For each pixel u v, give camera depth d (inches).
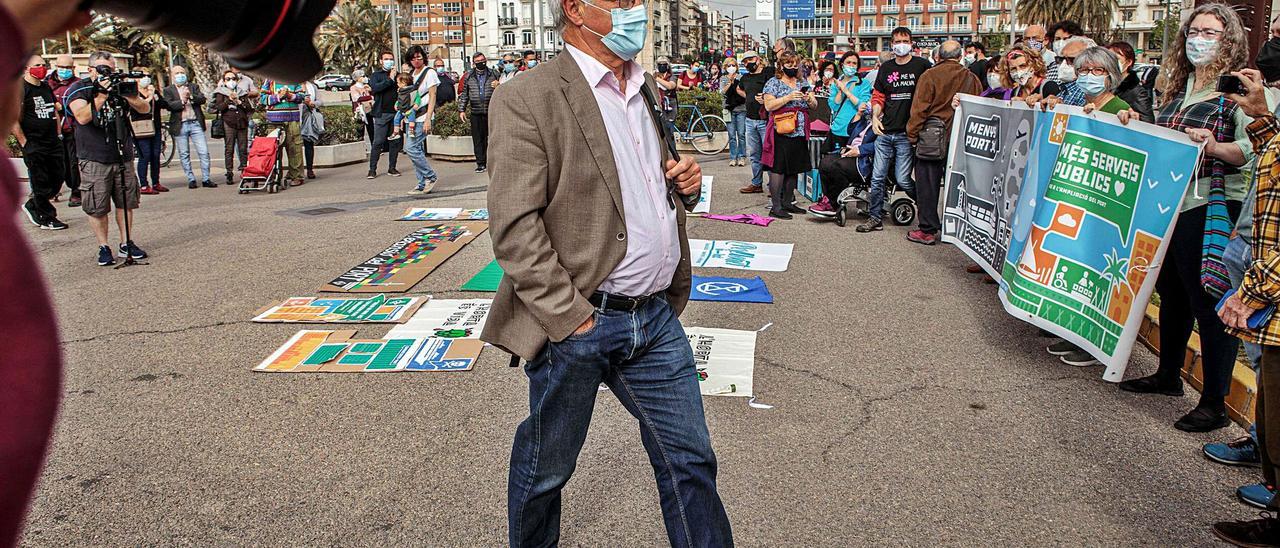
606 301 99.3
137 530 134.6
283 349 214.5
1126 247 178.5
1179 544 129.0
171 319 243.3
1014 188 235.1
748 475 150.1
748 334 223.0
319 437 166.7
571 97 96.0
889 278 282.4
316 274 291.4
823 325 232.8
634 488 146.6
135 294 271.0
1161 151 170.4
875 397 183.8
